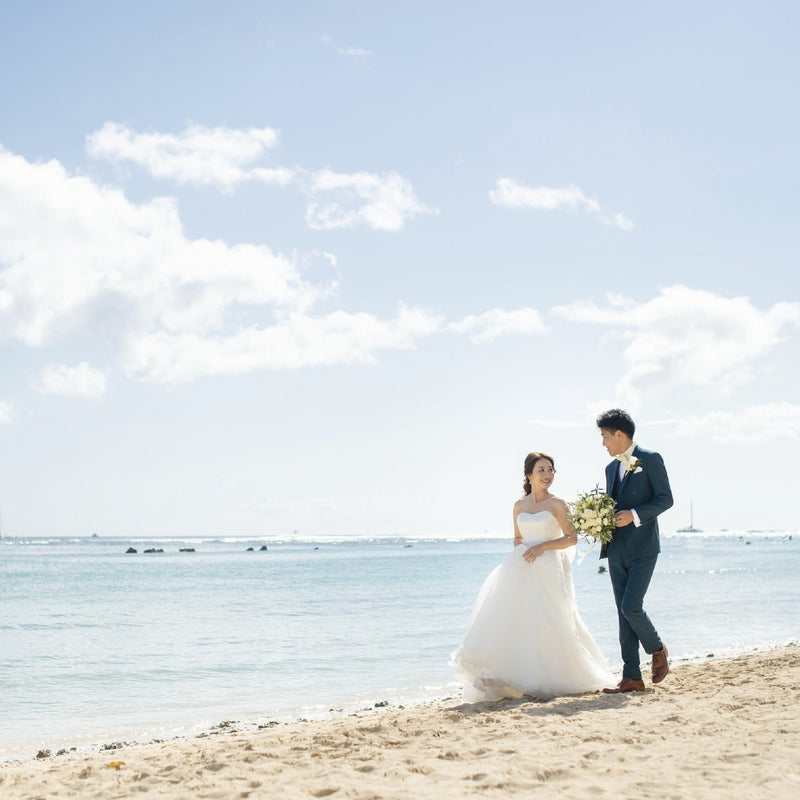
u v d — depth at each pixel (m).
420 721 6.88
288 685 12.74
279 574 49.88
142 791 5.07
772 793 4.28
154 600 29.34
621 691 7.80
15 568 59.16
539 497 8.23
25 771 6.41
